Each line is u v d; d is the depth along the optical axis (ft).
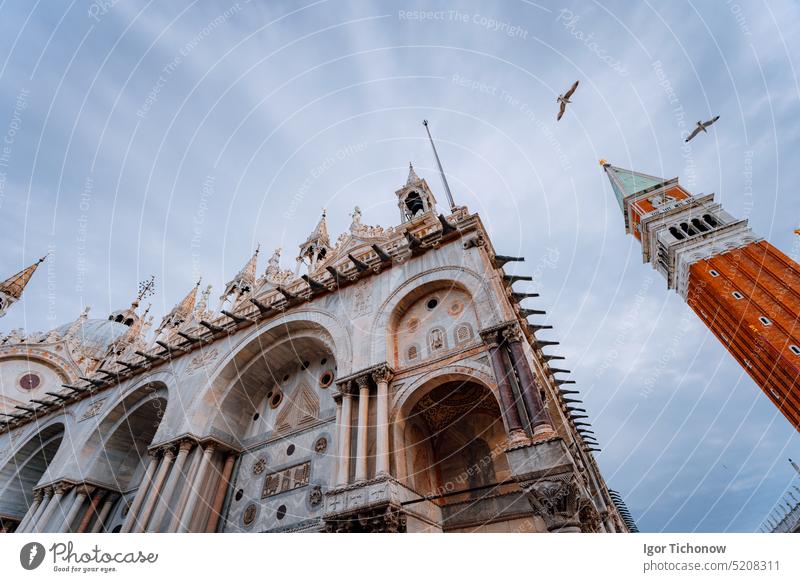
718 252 157.48
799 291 131.95
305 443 80.28
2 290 187.83
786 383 121.08
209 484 81.92
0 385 147.95
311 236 133.59
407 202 111.34
